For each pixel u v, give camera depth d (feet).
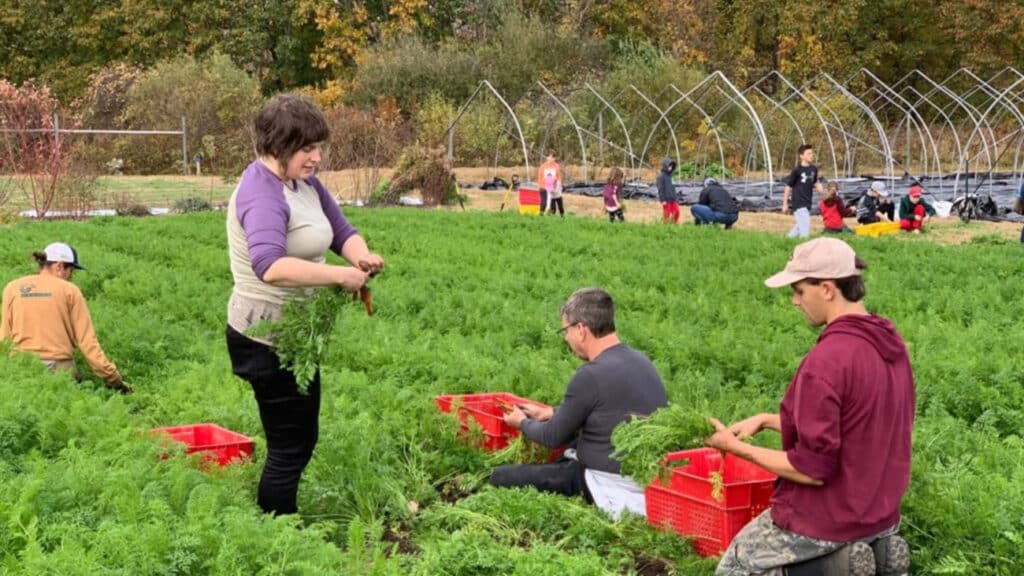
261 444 26.86
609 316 24.31
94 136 164.76
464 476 26.35
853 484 16.22
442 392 32.58
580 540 22.45
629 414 23.57
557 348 40.65
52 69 209.97
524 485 24.99
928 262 63.77
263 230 19.81
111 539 17.44
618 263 64.75
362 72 191.72
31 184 100.83
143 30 208.74
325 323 20.26
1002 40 214.28
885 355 16.33
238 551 17.74
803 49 214.48
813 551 16.49
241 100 168.86
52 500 19.94
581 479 24.41
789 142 183.62
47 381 31.45
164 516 19.01
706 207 93.35
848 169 172.04
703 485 21.50
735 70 214.90
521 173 159.94
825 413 16.01
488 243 74.49
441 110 171.73
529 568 18.57
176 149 166.20
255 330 20.24
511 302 50.37
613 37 220.43
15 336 36.35
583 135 174.81
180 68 175.42
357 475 24.14
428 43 203.21
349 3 215.72
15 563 16.74
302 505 23.82
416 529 23.63
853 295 16.83
